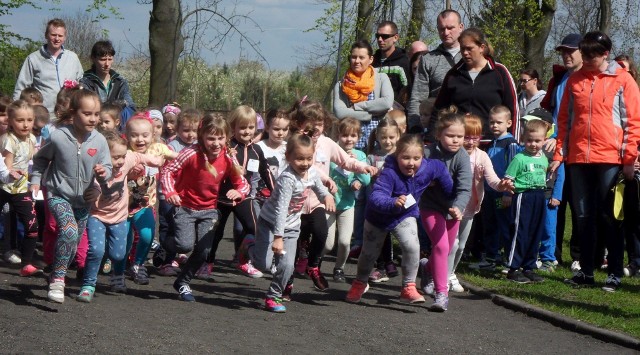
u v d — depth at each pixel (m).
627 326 6.32
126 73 20.94
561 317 6.59
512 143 8.90
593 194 8.10
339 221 8.32
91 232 6.77
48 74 10.58
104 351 5.21
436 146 7.21
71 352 5.16
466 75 9.16
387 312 6.88
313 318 6.51
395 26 11.36
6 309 6.23
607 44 7.94
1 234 9.50
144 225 7.71
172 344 5.45
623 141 7.93
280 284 6.73
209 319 6.29
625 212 8.88
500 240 9.04
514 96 9.19
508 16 22.03
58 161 6.62
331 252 10.07
